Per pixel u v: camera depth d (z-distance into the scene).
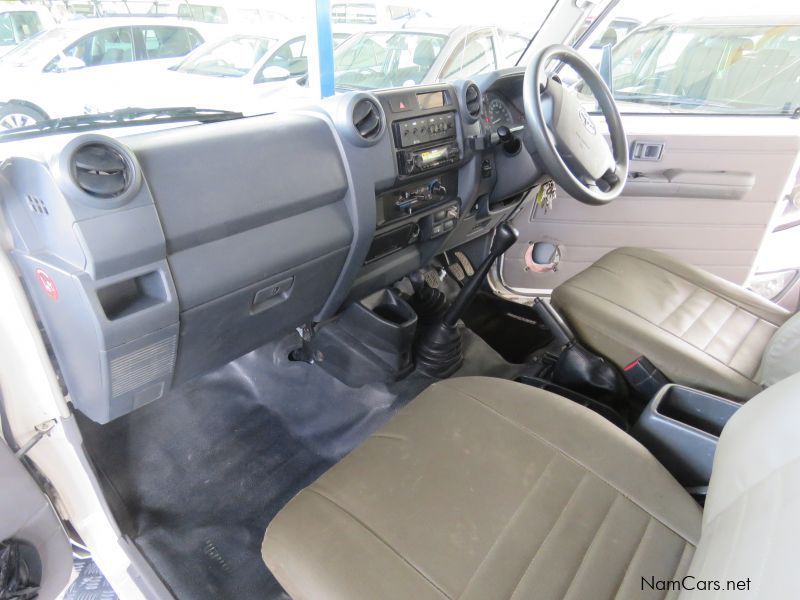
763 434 0.73
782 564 0.50
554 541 0.76
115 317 0.75
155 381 0.91
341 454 1.41
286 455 1.39
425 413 0.97
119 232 0.71
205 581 1.11
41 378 0.82
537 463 0.87
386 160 1.11
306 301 1.16
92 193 0.67
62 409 0.86
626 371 1.27
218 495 1.28
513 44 1.85
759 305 1.43
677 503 0.84
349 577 0.70
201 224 0.82
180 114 1.12
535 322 1.85
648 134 1.75
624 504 0.83
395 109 1.11
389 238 1.26
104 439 1.34
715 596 0.56
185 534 1.19
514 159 1.46
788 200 1.98
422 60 1.80
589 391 1.36
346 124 1.01
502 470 0.86
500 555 0.74
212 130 0.86
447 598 0.69
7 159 0.69
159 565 1.12
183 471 1.31
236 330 1.02
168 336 0.85
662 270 1.53
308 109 1.07
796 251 2.06
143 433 1.38
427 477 0.84
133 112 1.08
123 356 0.80
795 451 0.64
